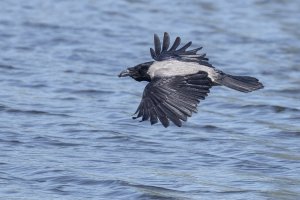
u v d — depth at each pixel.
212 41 25.36
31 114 19.03
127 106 19.78
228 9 28.44
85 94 20.66
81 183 15.16
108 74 22.33
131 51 24.17
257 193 14.91
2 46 24.25
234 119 19.12
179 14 27.78
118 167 15.96
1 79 21.59
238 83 11.15
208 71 11.09
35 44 24.55
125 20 26.97
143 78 11.49
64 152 16.80
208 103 20.19
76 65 22.94
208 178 15.59
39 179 15.32
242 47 24.88
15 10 27.56
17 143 17.23
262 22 27.16
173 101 10.20
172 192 14.85
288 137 18.09
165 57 11.39
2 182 15.11
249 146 17.31
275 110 19.77
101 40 25.03
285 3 29.00
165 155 16.73
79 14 27.41
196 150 17.02
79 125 18.31
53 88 21.02
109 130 18.05
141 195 14.64
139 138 17.59
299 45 25.14
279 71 22.92
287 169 16.19
